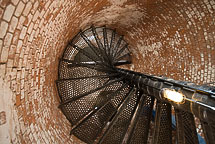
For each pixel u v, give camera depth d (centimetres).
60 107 471
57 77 500
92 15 516
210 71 497
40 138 273
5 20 163
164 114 341
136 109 405
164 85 264
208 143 193
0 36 160
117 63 814
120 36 742
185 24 489
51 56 374
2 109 168
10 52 182
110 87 574
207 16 439
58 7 288
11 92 190
